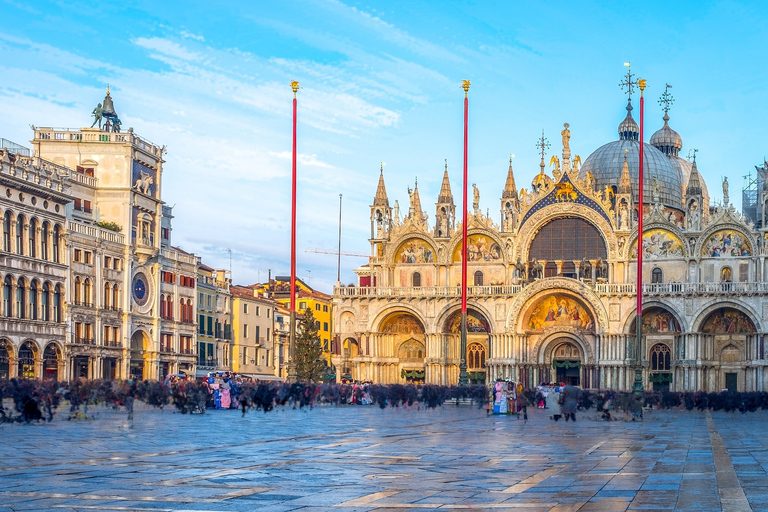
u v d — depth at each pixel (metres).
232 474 26.14
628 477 25.61
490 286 127.50
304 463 29.41
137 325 111.31
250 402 72.94
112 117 114.75
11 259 89.44
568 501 21.09
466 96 95.38
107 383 63.31
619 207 128.12
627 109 158.62
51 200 97.25
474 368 131.88
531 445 38.22
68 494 21.84
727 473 26.39
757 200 143.62
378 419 61.09
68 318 98.25
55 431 43.41
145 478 24.98
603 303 123.19
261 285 192.62
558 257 129.38
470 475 26.38
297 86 93.25
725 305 119.44
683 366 120.38
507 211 131.50
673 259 124.31
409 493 22.55
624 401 69.62
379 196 136.88
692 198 124.62
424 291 130.50
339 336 134.88
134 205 111.69
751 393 92.06
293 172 91.12
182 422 52.66
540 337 127.00
